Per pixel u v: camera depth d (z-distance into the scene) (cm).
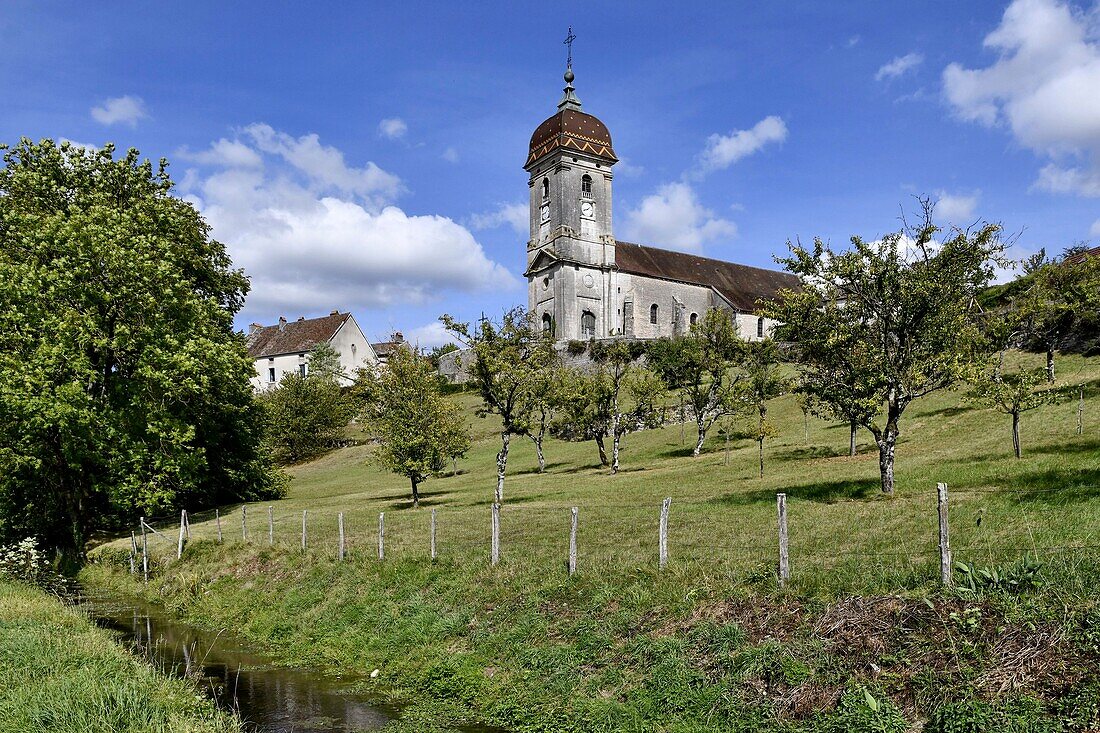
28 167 2773
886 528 1538
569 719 962
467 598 1402
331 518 2705
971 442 2769
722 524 1817
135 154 2980
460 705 1070
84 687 927
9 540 2720
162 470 2506
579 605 1233
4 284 2184
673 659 992
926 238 2012
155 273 2411
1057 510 1475
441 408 3192
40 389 2192
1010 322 2867
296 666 1331
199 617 1709
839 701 827
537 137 8188
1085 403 2867
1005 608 866
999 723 714
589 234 7931
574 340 7344
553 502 2750
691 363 4362
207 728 910
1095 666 734
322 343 9269
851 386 2119
